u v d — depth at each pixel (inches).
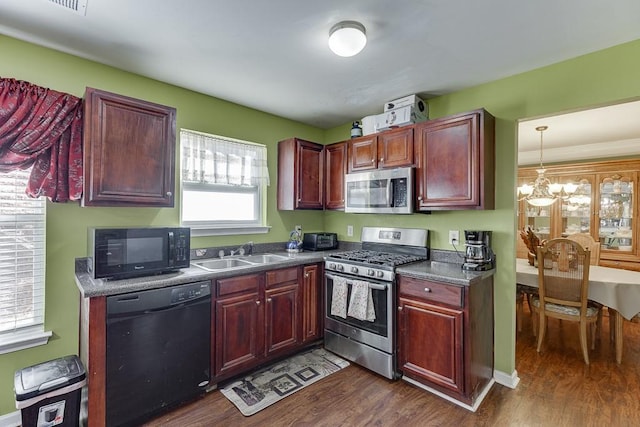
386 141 109.5
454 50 77.5
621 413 78.0
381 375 95.6
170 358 76.6
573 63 81.4
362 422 74.7
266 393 86.1
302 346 109.6
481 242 91.8
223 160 111.9
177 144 100.7
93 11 62.2
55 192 74.4
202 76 92.7
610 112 122.2
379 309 96.1
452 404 81.7
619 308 106.1
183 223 104.5
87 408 66.4
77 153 77.0
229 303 88.6
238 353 90.7
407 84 98.0
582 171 181.5
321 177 131.3
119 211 88.8
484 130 87.7
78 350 81.1
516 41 73.4
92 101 72.7
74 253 81.0
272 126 127.8
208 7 61.0
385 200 106.2
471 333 79.9
